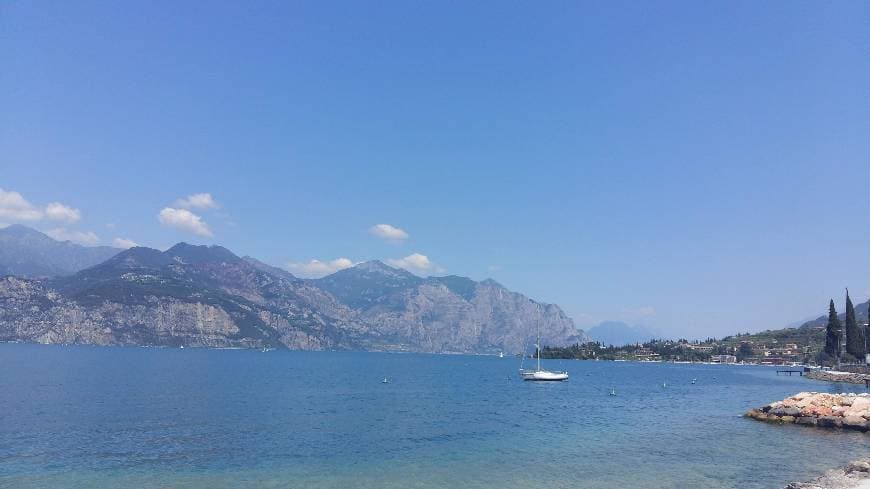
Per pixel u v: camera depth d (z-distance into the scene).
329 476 43.38
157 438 57.66
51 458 48.03
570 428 69.88
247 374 176.75
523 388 149.75
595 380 196.12
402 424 71.50
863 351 187.12
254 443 55.91
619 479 42.69
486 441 59.38
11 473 43.06
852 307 191.50
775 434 65.06
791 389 145.25
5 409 76.19
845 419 69.00
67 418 69.88
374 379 173.50
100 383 122.69
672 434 64.94
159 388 115.25
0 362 197.00
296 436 60.34
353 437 60.53
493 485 40.91
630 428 70.12
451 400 108.38
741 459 50.31
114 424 66.12
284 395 108.31
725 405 103.75
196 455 50.06
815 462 49.22
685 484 41.22
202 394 105.06
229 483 41.00
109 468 44.94
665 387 156.50
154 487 39.72
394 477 43.22
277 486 40.34
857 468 43.31
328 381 155.50
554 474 44.28
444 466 46.97
